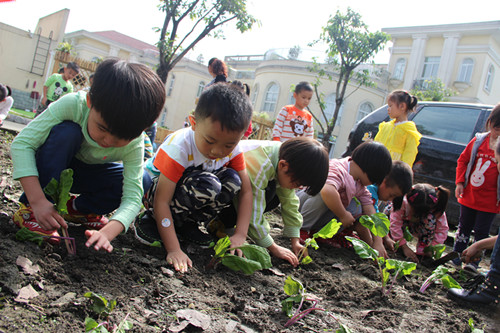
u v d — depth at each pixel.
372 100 19.52
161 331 1.23
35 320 1.12
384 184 2.89
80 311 1.22
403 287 2.21
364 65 19.45
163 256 1.84
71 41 30.89
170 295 1.48
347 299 1.86
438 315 1.83
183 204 1.95
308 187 2.07
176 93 27.00
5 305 1.15
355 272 2.33
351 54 11.17
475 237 3.17
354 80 18.80
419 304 1.96
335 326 1.52
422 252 3.03
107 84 1.32
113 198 1.92
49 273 1.38
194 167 1.97
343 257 2.62
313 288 1.93
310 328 1.46
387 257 2.71
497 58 19.20
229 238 1.97
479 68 18.42
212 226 2.54
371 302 1.86
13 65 24.75
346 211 2.66
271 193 2.39
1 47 24.25
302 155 2.01
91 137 1.62
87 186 1.90
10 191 2.39
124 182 1.75
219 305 1.50
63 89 6.82
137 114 1.34
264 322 1.44
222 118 1.55
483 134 3.16
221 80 4.30
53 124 1.59
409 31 19.78
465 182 3.22
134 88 1.33
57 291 1.30
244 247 1.80
